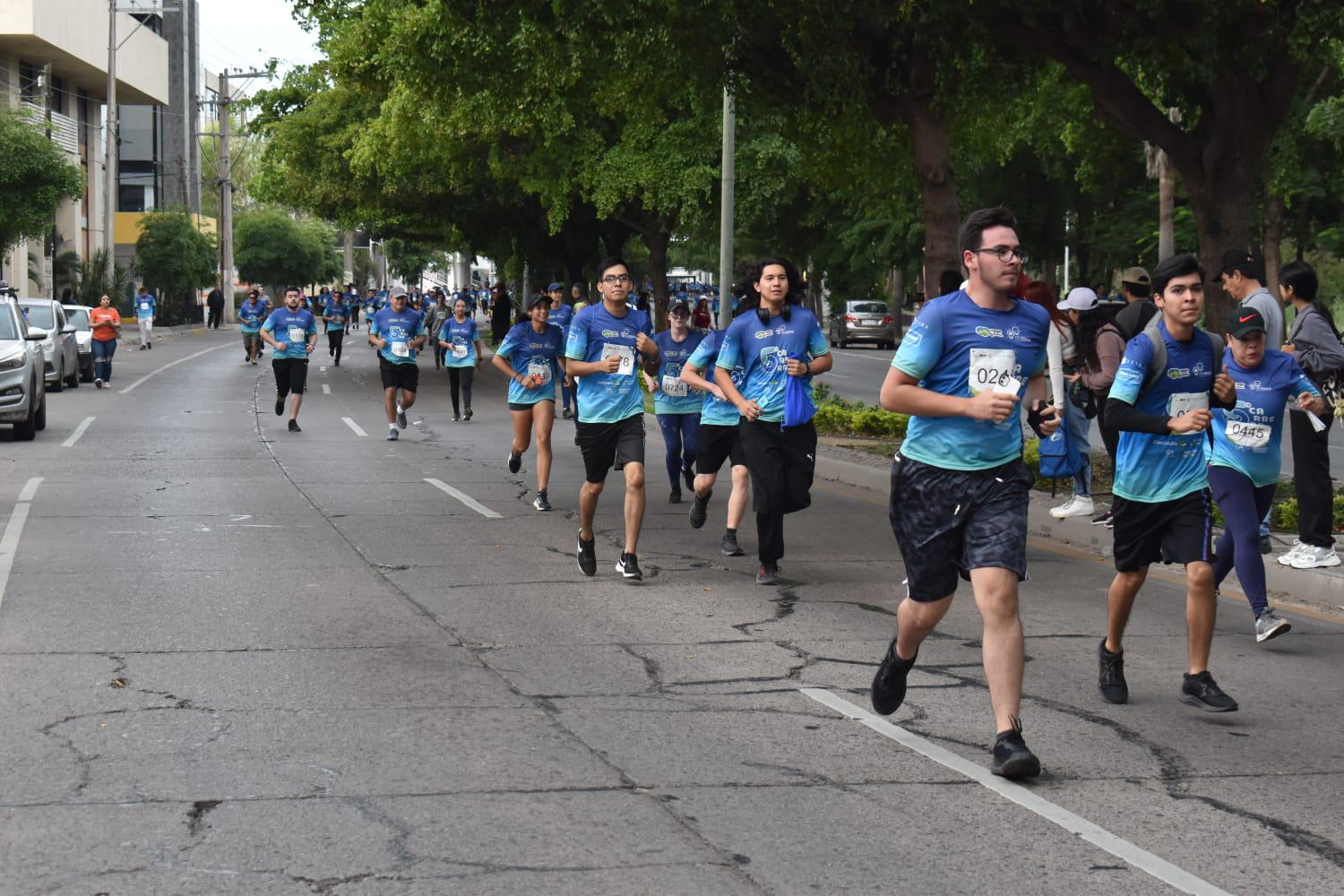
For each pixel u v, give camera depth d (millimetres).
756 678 7668
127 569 10625
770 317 10328
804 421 10242
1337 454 20125
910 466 6152
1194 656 7211
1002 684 5961
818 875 4848
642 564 11242
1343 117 27047
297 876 4750
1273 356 8375
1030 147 41469
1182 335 7129
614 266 10352
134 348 50438
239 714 6738
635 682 7543
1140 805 5668
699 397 14648
